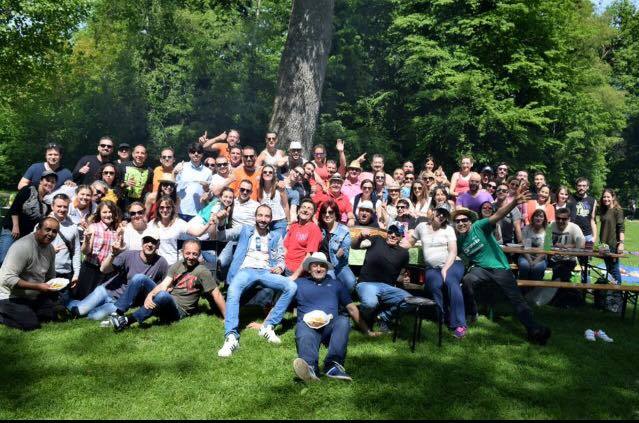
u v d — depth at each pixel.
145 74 26.84
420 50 24.94
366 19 28.19
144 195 9.20
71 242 7.36
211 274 7.34
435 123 24.70
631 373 5.87
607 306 8.57
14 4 23.73
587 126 29.62
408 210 8.70
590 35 29.50
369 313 7.00
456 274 7.18
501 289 7.20
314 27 13.59
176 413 4.58
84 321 6.86
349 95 28.31
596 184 34.50
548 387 5.37
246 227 7.18
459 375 5.58
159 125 26.22
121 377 5.23
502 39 25.17
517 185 9.55
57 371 5.32
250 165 8.80
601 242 9.52
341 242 7.37
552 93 25.77
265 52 28.11
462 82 23.73
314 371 5.34
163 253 7.66
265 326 6.50
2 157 29.62
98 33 28.80
